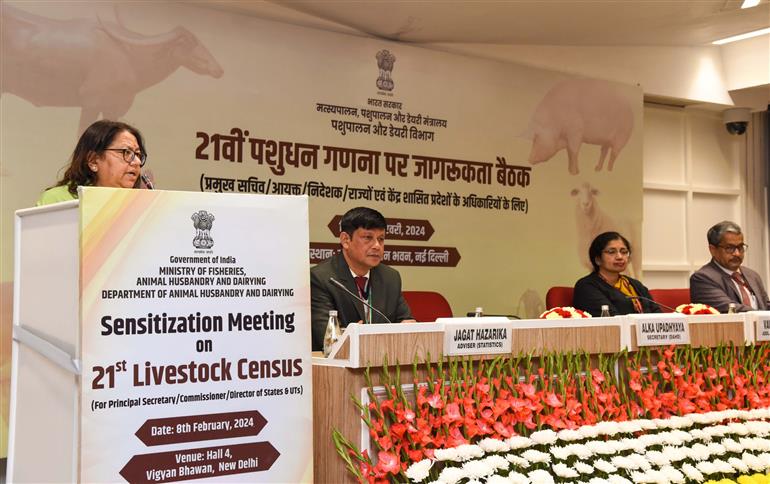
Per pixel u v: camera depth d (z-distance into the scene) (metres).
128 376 1.69
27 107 4.35
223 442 1.80
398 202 5.73
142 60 4.71
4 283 4.26
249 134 5.09
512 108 6.29
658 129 7.66
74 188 2.80
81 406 1.64
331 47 5.44
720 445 2.54
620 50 6.90
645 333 2.76
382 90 5.67
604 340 2.67
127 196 1.72
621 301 4.68
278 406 1.87
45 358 1.86
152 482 1.71
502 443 2.21
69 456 1.71
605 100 6.78
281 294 1.89
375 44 5.65
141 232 1.73
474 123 6.10
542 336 2.51
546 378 2.48
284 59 5.24
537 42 6.20
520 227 6.31
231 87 5.03
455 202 6.00
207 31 4.95
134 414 1.70
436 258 5.90
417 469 2.04
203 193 1.81
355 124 5.54
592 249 4.84
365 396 2.14
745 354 3.14
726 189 8.06
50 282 1.84
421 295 4.41
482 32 5.66
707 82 7.44
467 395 2.28
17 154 4.32
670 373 2.79
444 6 4.96
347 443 2.10
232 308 1.82
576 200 6.61
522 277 6.32
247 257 1.85
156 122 4.76
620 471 2.32
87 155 2.83
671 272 7.77
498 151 6.21
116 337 1.69
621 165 6.88
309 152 5.33
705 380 2.94
